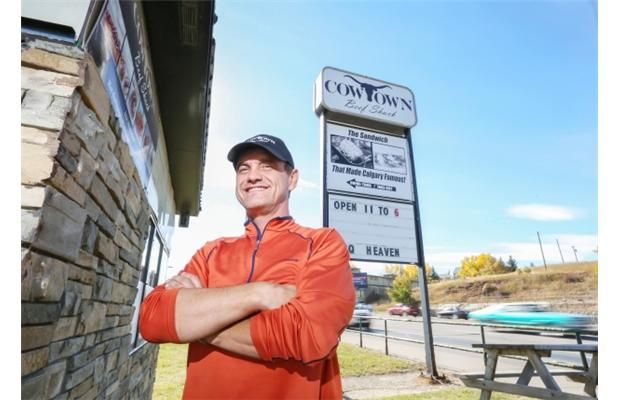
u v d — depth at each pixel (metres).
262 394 0.97
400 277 50.56
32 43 1.11
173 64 2.74
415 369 6.95
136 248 2.56
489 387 3.49
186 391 1.05
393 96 7.07
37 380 1.09
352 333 16.38
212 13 2.26
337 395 1.13
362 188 6.35
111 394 2.29
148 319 1.05
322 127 6.48
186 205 6.62
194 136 3.96
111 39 1.56
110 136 1.58
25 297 0.93
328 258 1.17
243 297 1.02
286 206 1.49
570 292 35.25
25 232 0.94
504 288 41.22
